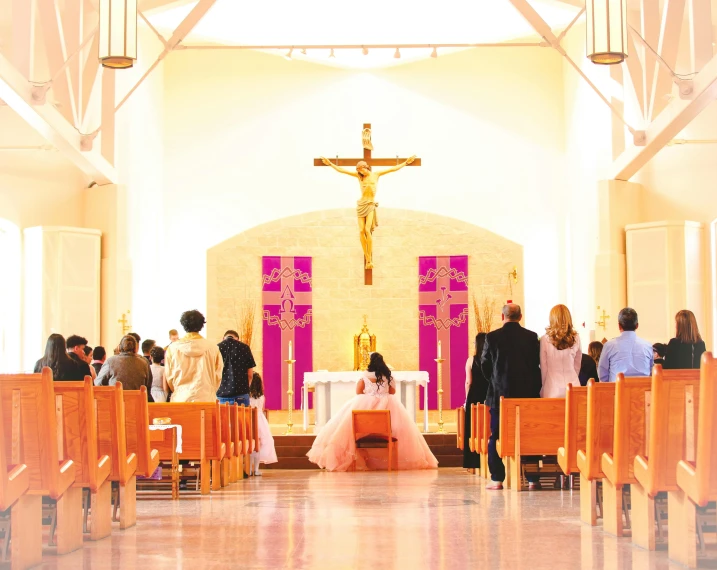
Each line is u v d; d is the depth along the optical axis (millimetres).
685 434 4918
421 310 18781
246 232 18969
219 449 9000
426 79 19516
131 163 16969
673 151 15664
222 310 18812
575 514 6926
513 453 8703
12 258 15633
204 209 19203
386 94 19516
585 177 17625
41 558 5129
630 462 5559
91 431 5531
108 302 15977
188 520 6781
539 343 8891
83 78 14164
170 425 8680
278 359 18703
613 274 15688
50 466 5027
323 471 13367
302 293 18875
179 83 19500
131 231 16844
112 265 16000
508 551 5172
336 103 19516
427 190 19219
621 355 7938
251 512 7258
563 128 19266
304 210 19203
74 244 15484
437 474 11859
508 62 19484
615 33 9609
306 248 18984
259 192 19266
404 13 18422
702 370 4586
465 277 18828
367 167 18188
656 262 15156
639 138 13516
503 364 8883
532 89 19391
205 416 8961
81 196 16297
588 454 6176
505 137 19328
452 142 19344
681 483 4777
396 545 5398
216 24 18203
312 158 19328
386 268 18938
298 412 18688
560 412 8672
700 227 15203
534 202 19125
